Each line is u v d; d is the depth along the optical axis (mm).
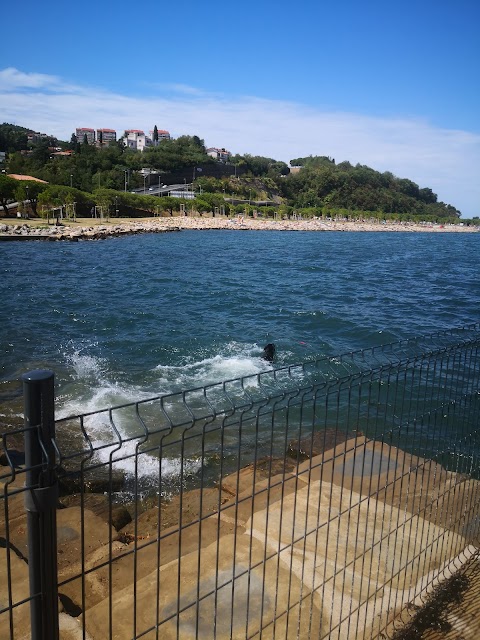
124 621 3764
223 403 12250
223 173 182750
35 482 2180
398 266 52750
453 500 5148
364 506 5148
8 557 2215
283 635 3637
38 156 152375
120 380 14102
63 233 63781
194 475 8781
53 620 2311
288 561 4355
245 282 35438
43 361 15625
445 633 3969
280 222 147875
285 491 5418
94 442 9914
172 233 91500
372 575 4336
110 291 29375
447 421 5430
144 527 6340
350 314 25516
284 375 14500
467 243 113062
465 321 25469
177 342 18500
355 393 11820
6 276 33250
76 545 5211
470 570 4699
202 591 4008
